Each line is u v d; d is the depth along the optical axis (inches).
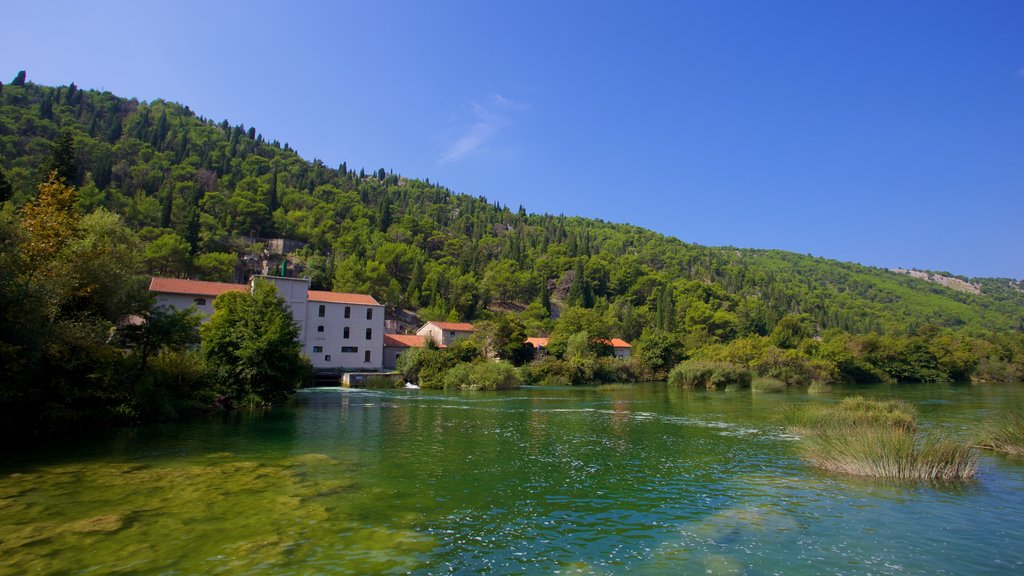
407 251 6250.0
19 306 859.4
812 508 591.2
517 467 793.6
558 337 3927.2
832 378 3363.7
